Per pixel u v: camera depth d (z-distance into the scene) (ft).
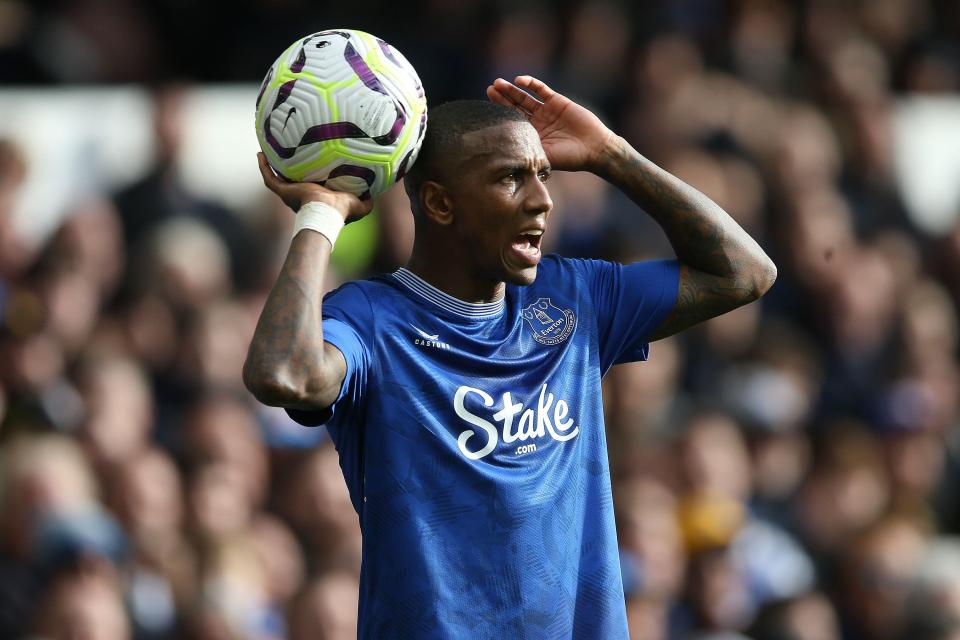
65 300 105.29
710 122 135.33
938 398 126.52
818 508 111.14
